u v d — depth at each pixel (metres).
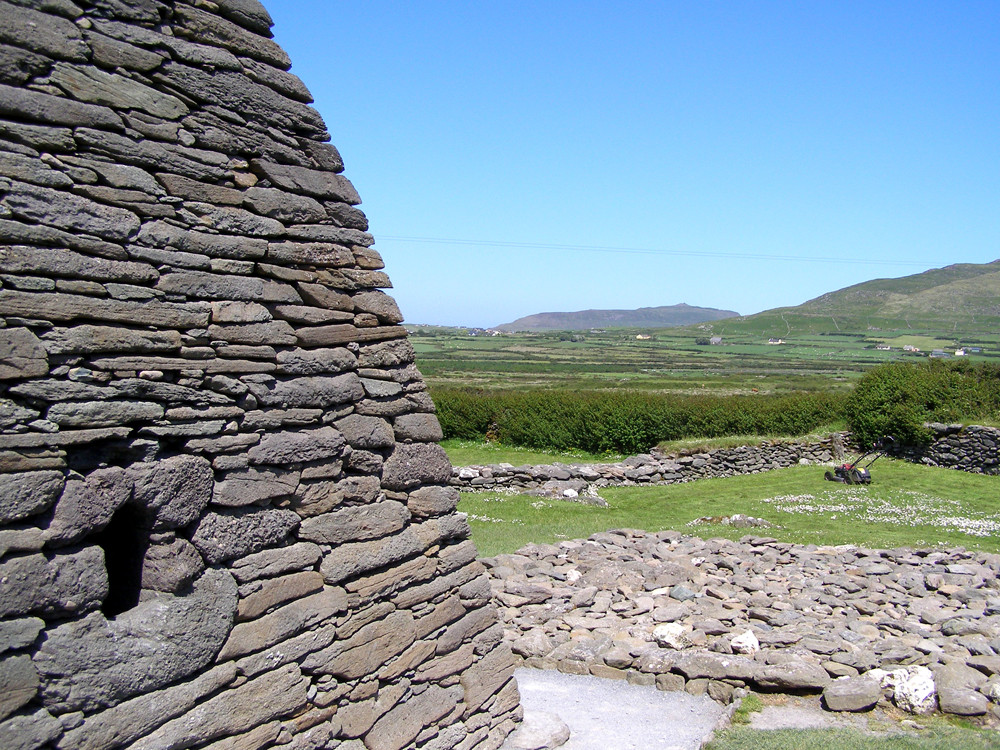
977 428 25.69
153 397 4.20
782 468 27.12
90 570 3.82
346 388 5.36
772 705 7.33
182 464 4.27
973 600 10.23
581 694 7.82
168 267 4.35
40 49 3.89
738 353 144.75
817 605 9.98
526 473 21.91
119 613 4.22
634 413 29.41
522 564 11.87
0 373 3.56
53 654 3.60
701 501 21.33
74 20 4.08
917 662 7.89
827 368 104.50
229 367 4.61
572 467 24.50
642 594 10.60
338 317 5.41
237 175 4.84
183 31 4.62
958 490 22.38
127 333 4.09
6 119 3.76
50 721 3.58
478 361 102.62
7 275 3.66
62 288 3.85
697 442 26.84
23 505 3.56
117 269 4.09
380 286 5.80
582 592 10.30
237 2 4.96
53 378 3.79
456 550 6.16
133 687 3.89
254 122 4.98
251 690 4.51
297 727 4.78
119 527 4.34
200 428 4.40
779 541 15.24
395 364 5.88
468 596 6.20
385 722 5.38
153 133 4.37
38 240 3.78
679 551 13.26
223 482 4.51
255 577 4.62
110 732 3.79
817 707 7.26
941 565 12.27
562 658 8.57
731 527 17.00
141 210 4.26
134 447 4.09
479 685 6.20
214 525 4.44
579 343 174.25
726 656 8.09
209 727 4.25
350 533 5.27
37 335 3.76
